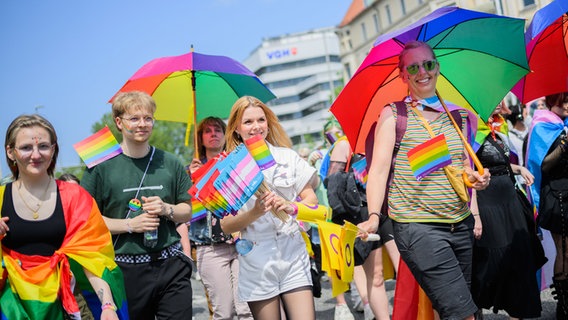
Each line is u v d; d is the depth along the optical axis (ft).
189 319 14.44
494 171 17.42
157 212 14.03
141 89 20.97
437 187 13.44
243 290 13.19
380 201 13.60
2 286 12.28
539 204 18.70
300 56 449.89
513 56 15.37
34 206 12.51
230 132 13.70
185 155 245.45
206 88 21.77
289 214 12.61
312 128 410.31
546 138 18.25
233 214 12.33
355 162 20.08
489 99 16.08
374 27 232.73
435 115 14.01
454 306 13.10
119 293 12.91
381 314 18.58
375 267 18.71
